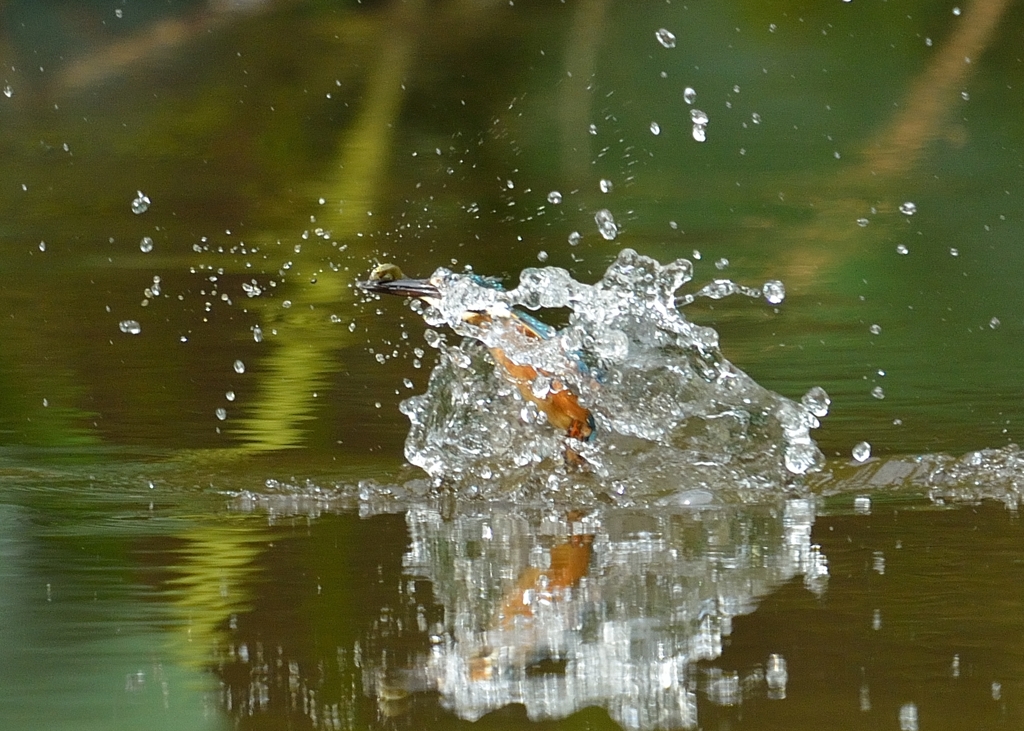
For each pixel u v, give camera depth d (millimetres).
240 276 24344
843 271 24844
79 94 42312
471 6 47750
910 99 39094
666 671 7258
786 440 12664
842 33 42344
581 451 12641
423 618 8180
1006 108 37812
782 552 9727
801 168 34969
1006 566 9234
